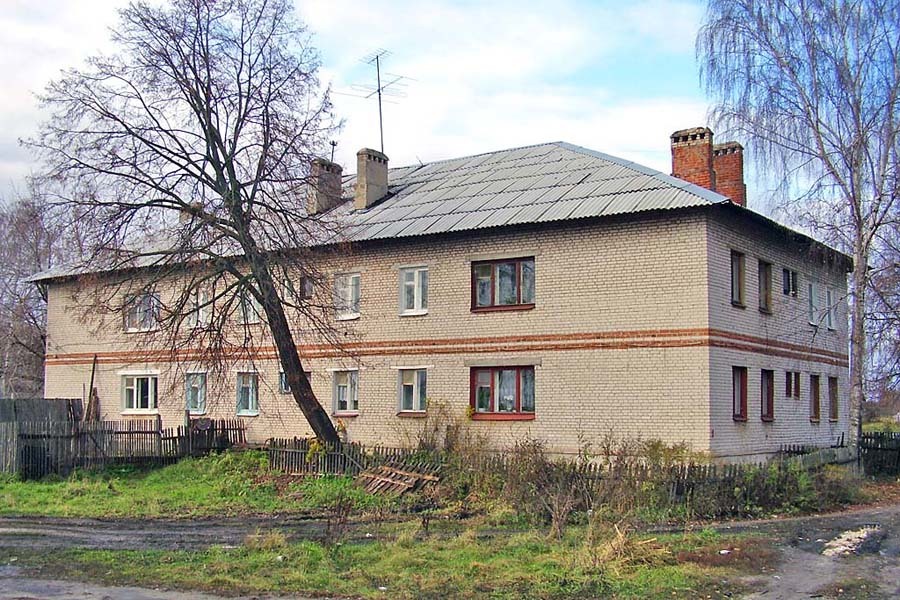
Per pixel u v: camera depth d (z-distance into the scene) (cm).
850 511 1959
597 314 2441
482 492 2020
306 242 2538
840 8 2662
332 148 2652
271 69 2458
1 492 2308
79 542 1658
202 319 3102
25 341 5169
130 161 2384
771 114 2747
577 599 1188
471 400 2644
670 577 1291
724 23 2800
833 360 3133
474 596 1199
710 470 1864
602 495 1756
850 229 2702
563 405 2475
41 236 3881
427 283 2772
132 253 2403
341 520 1644
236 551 1508
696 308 2292
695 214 2316
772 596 1207
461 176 3250
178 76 2412
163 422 3412
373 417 2855
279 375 3111
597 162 2891
